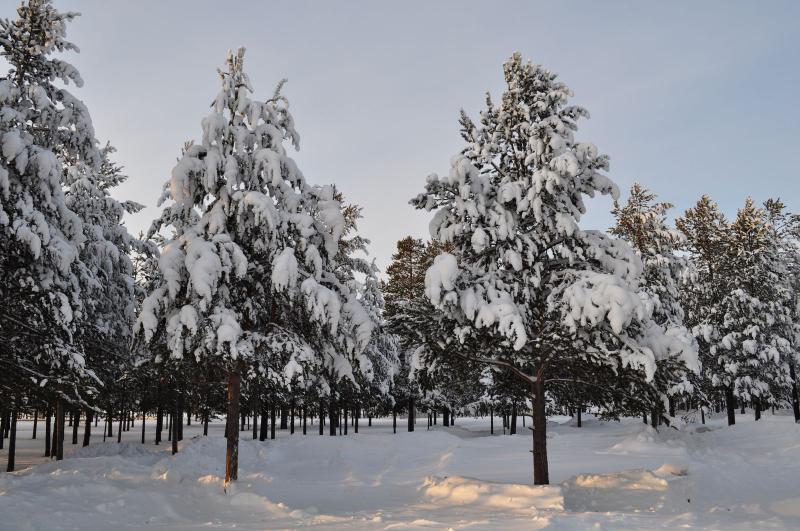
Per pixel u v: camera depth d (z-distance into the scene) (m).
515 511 10.86
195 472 18.34
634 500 12.45
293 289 13.95
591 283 12.66
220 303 13.98
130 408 39.97
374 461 22.11
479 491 12.71
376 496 14.03
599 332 12.95
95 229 21.34
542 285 14.41
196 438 25.69
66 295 15.74
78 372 16.20
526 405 36.56
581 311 12.08
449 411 44.66
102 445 32.59
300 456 23.06
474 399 43.09
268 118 15.66
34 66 16.89
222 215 14.52
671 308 30.16
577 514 10.01
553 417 66.81
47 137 16.98
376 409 41.09
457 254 15.69
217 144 14.95
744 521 9.52
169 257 13.67
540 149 14.06
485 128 15.35
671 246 30.41
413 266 40.09
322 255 15.88
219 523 10.06
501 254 14.23
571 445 24.27
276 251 14.55
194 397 28.84
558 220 13.86
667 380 13.63
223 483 14.08
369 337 15.26
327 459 22.16
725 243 36.59
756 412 35.56
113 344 21.81
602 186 14.43
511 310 12.45
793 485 14.32
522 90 15.19
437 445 24.86
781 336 36.06
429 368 14.61
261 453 22.86
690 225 38.66
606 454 21.02
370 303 35.81
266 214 13.98
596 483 14.27
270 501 11.71
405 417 86.19
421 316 14.03
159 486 13.91
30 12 16.72
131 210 26.50
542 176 13.69
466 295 12.86
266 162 14.73
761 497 12.69
